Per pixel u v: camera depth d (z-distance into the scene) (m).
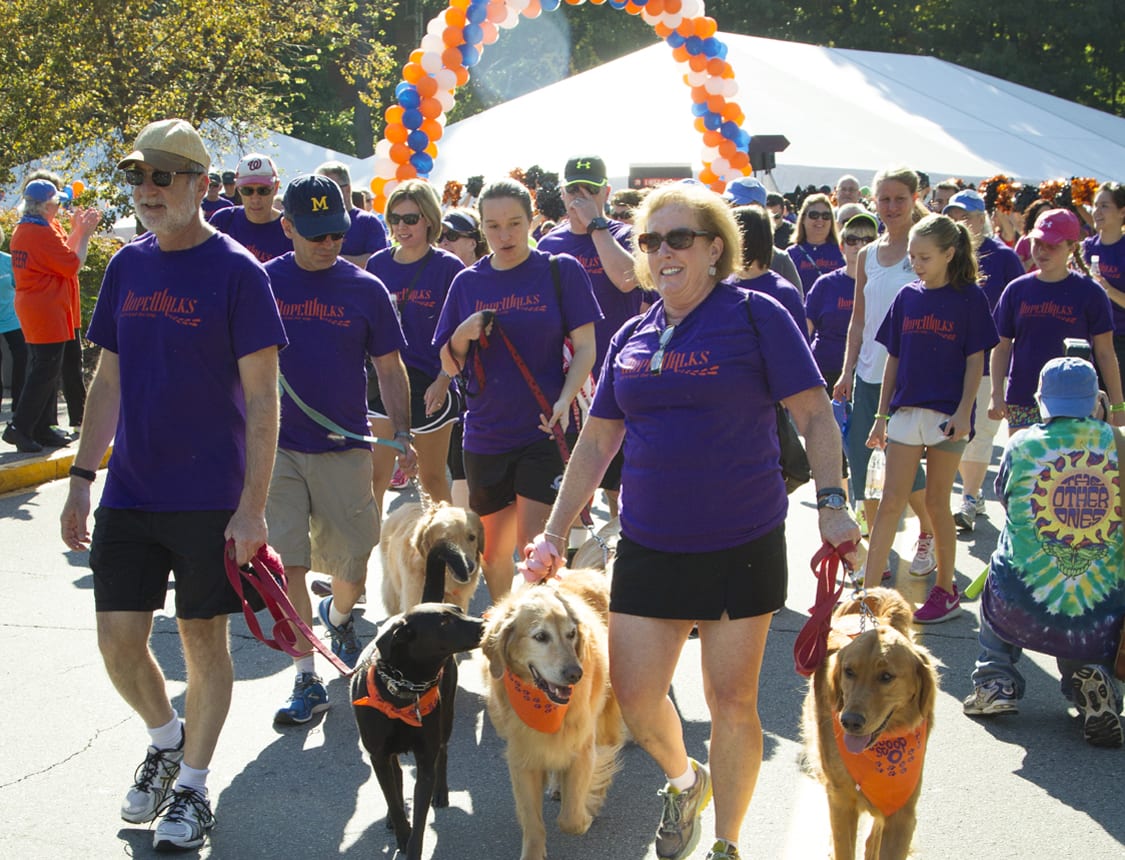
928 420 6.36
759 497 3.68
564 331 5.54
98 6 17.42
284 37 20.97
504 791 4.73
